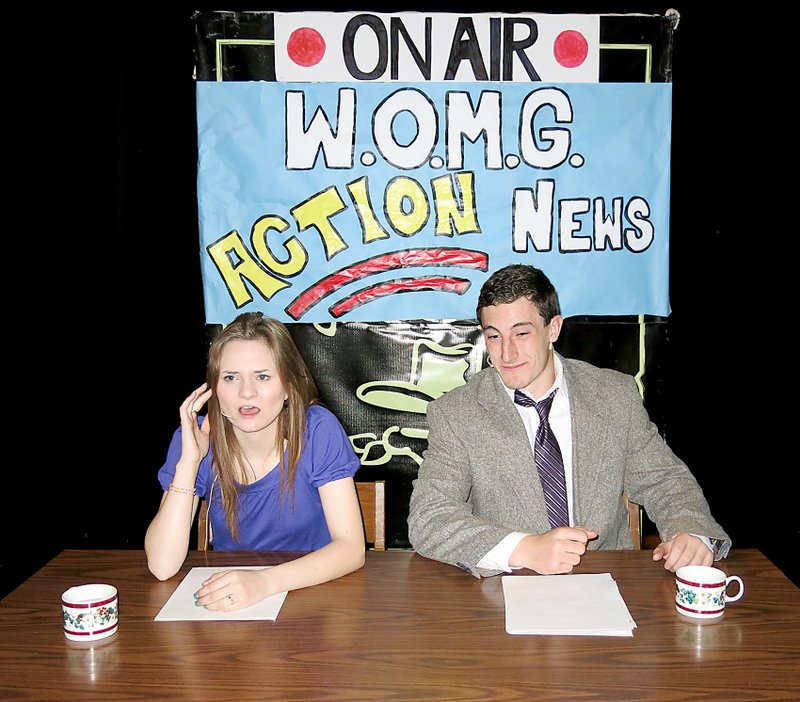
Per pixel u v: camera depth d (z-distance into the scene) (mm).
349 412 2395
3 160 2527
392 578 1503
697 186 2557
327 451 1709
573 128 2326
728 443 2664
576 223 2348
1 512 2592
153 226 2561
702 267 2586
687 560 1498
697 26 2494
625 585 1445
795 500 2682
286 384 1649
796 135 2523
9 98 2508
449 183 2332
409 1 2434
